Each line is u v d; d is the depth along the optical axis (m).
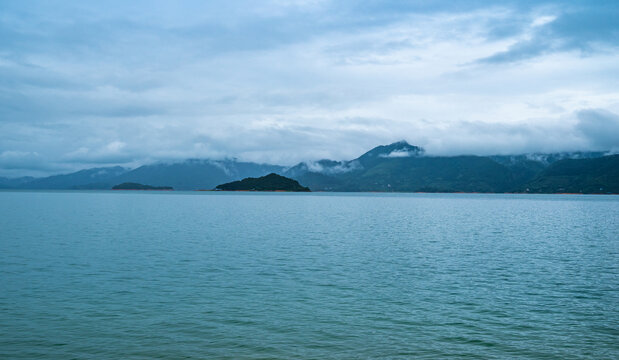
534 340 23.53
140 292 32.34
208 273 39.03
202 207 164.50
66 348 22.12
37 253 49.03
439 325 25.75
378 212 141.75
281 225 88.19
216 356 21.41
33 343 22.69
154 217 107.12
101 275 37.81
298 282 35.81
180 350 22.06
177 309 28.38
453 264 44.22
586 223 97.31
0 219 96.31
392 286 34.66
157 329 24.81
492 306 29.42
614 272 40.50
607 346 22.78
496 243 60.69
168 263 43.62
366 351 22.09
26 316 26.70
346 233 73.19
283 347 22.50
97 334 24.00
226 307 28.89
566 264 44.44
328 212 139.38
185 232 72.44
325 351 22.06
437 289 33.78
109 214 116.75
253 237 66.31
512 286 34.88
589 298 31.47
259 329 24.97
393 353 21.84
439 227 85.81
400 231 77.12
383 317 27.09
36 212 122.38
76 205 168.38
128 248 53.53
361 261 45.69
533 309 28.78
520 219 110.25
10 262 43.47
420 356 21.48
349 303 29.97
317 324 25.81
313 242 60.69
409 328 25.23
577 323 26.16
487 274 39.44
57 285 34.16
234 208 159.50
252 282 35.72
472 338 23.81
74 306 28.77
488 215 127.50
